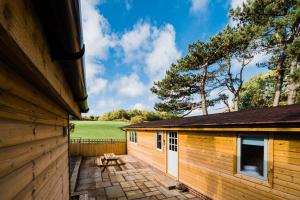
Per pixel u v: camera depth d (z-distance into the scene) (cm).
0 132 107
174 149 821
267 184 421
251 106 2041
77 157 1308
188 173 713
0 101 109
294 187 371
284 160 391
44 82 142
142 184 761
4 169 111
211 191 592
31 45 96
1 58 101
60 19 107
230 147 529
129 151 1512
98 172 941
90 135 2859
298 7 1009
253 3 1233
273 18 1235
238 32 1363
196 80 1853
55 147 299
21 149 142
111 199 611
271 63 1490
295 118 354
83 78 259
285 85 1537
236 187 504
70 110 368
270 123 376
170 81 1867
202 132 645
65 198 428
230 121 514
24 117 151
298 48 987
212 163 593
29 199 159
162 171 920
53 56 150
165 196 641
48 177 240
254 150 477
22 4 84
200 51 1593
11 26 71
